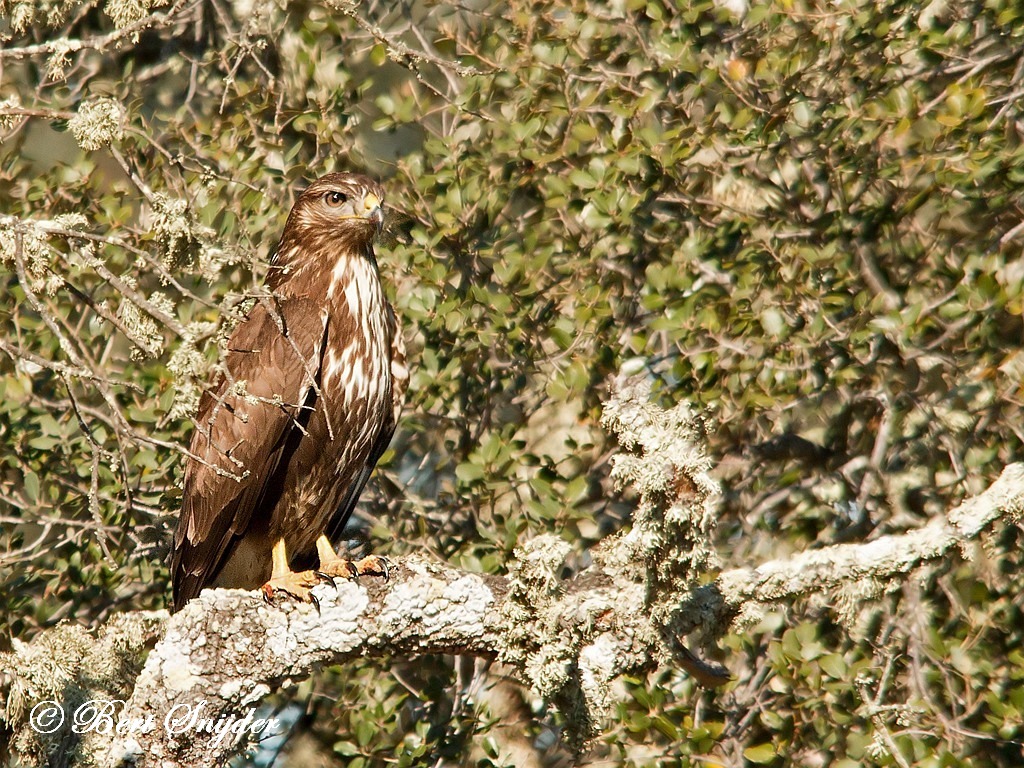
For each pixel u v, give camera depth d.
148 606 11.41
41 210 11.30
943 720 9.95
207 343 7.16
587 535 11.73
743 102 11.02
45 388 11.55
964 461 10.79
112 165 12.90
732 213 11.50
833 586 7.96
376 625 7.98
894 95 10.75
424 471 12.30
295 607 7.97
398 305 11.62
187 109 11.54
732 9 11.96
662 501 7.24
